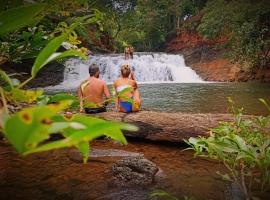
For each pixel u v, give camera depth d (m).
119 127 0.40
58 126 0.44
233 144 1.64
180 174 3.08
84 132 0.40
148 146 4.37
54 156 3.67
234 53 19.81
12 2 0.87
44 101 0.89
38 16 1.08
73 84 20.47
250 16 19.08
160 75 23.25
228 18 20.58
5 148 4.01
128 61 23.06
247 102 9.83
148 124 4.53
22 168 3.23
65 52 0.62
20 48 1.20
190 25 30.12
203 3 36.47
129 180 2.84
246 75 20.09
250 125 2.07
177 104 9.84
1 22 0.58
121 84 5.00
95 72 5.16
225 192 2.56
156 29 38.81
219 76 21.89
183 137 4.32
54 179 2.91
